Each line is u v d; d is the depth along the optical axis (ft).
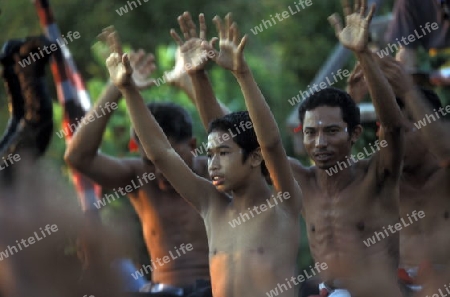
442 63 34.60
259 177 23.75
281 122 57.47
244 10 68.64
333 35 65.41
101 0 69.05
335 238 26.86
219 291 23.62
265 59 68.08
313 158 26.40
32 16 68.08
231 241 23.76
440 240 28.76
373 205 26.53
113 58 23.15
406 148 28.76
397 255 26.84
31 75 25.36
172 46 58.59
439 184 29.01
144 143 23.66
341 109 26.17
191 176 24.34
